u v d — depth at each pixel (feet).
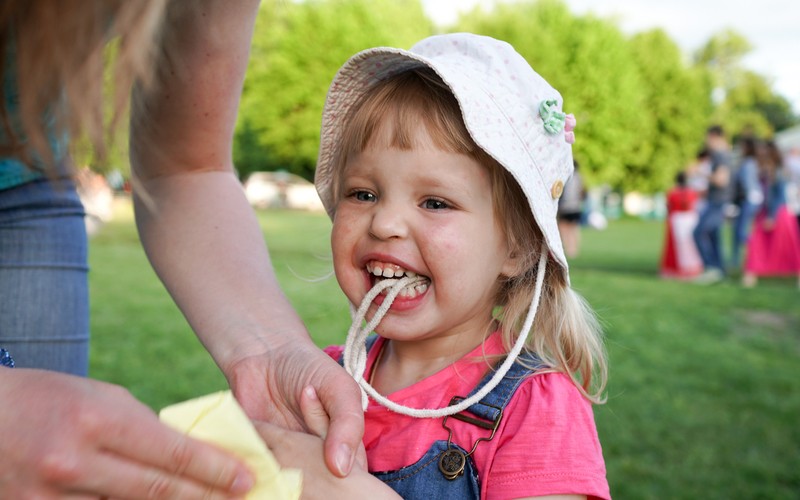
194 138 5.12
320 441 3.64
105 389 2.87
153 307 21.16
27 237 5.28
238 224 5.14
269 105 100.22
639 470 10.50
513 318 5.16
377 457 4.75
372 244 4.79
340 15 95.35
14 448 2.60
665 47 123.95
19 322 5.29
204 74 4.83
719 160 32.71
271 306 4.62
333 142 5.48
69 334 5.52
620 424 12.28
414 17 102.94
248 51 5.07
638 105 112.47
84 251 5.76
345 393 3.76
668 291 27.45
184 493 2.81
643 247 53.36
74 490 2.64
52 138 3.32
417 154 4.77
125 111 2.92
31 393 2.74
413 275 4.77
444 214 4.74
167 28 4.53
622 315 21.98
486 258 4.89
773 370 16.07
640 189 123.75
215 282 4.76
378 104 4.99
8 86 3.12
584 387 5.34
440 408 4.83
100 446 2.68
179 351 16.02
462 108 4.59
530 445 4.46
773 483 10.23
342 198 5.17
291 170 109.60
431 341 5.15
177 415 3.18
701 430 12.14
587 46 102.83
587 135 104.42
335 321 17.01
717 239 32.86
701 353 17.43
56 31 2.66
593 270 35.81
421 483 4.56
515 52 5.14
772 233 31.40
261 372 4.15
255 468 3.09
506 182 5.00
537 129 4.97
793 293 28.27
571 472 4.36
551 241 4.92
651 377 15.16
